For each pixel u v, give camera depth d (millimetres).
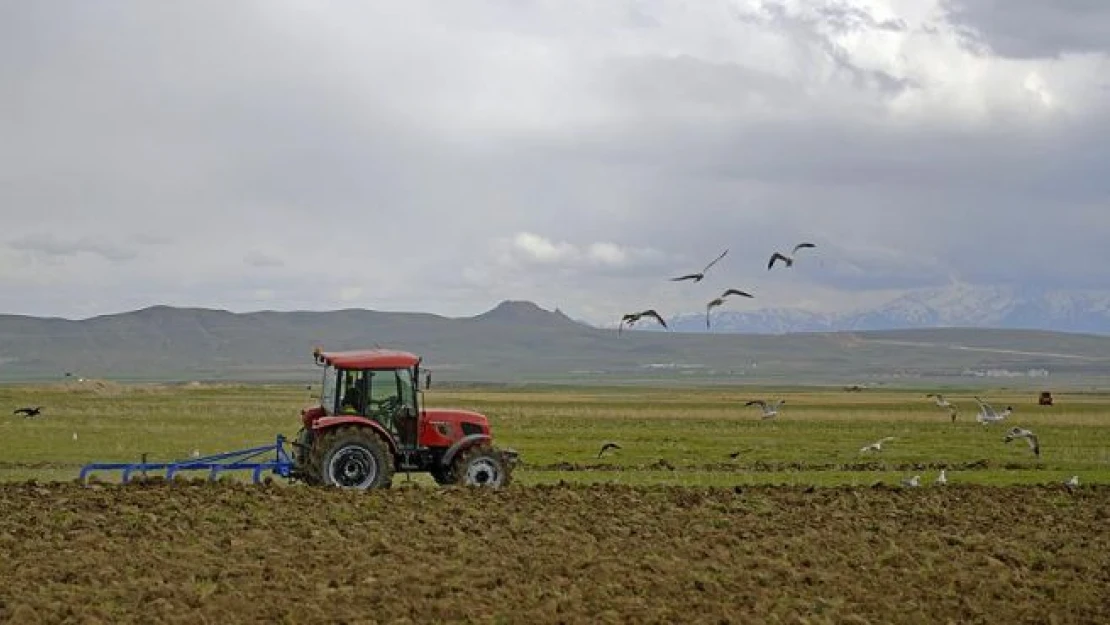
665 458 45875
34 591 19875
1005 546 25047
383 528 25500
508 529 25625
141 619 18266
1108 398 158875
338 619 18391
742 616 18891
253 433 55656
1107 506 31344
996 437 60750
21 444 47969
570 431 61500
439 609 18922
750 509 29625
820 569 22609
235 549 23234
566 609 19188
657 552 23781
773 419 77125
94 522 25500
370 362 31516
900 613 19359
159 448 47188
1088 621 19359
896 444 54719
